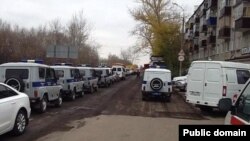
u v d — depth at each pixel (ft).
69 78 70.54
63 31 223.30
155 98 76.74
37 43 181.27
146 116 50.01
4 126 30.73
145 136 34.81
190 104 70.74
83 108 58.29
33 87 48.88
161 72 74.49
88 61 238.07
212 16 176.04
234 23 127.95
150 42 180.04
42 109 51.44
